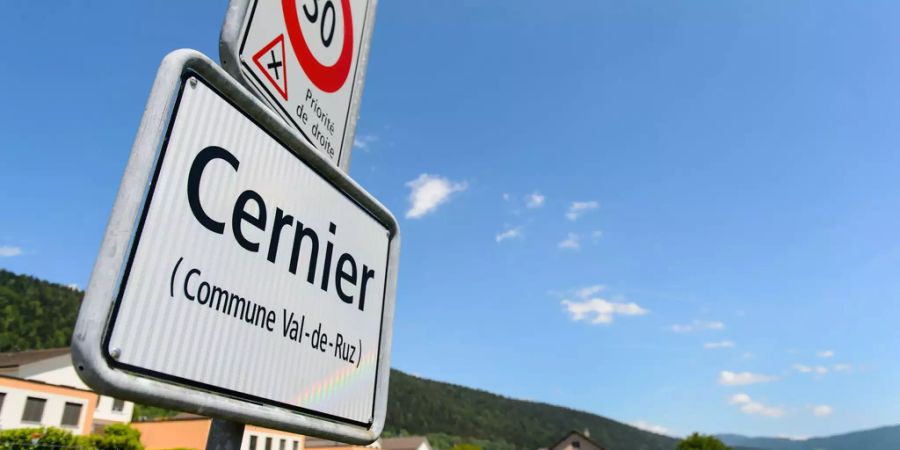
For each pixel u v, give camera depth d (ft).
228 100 3.87
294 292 4.34
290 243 4.37
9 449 76.13
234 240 3.79
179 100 3.47
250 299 3.87
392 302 5.76
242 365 3.72
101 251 2.92
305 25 5.70
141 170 3.14
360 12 7.25
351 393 4.93
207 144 3.65
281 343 4.13
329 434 4.52
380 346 5.49
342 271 5.04
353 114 6.75
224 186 3.75
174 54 3.46
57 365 110.32
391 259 5.88
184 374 3.27
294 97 5.32
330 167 4.92
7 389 83.35
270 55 4.94
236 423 3.77
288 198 4.41
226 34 4.38
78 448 85.05
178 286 3.30
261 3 4.85
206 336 3.46
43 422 87.76
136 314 3.01
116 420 124.88
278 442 123.34
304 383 4.33
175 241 3.32
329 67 6.20
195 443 123.95
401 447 248.32
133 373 2.96
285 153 4.43
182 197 3.40
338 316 4.89
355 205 5.39
